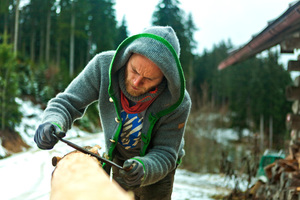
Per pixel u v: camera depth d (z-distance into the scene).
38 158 11.23
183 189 8.17
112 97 1.98
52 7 47.00
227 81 47.66
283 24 5.07
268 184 5.91
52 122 1.73
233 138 26.91
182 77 1.83
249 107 31.20
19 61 29.86
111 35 42.69
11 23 45.66
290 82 30.56
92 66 2.12
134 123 2.08
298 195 4.65
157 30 1.84
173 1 23.28
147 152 2.18
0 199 6.16
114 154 2.20
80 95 2.09
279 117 29.33
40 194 6.73
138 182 1.72
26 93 24.64
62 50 48.47
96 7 43.06
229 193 7.00
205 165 16.41
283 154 7.20
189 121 18.31
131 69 1.83
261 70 30.72
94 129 26.36
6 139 15.32
